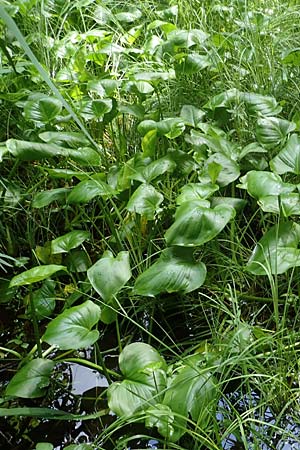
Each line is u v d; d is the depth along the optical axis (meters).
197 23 2.25
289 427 1.15
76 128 1.82
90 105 1.65
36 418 1.23
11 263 1.59
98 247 1.60
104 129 1.86
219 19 2.30
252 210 1.62
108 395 1.09
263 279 1.45
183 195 1.37
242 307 1.43
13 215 1.62
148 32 2.23
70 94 1.87
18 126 1.76
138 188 1.40
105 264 1.21
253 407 1.17
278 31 2.10
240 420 1.07
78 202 1.38
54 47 2.07
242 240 1.58
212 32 2.11
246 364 1.19
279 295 1.42
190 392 1.08
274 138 1.51
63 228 1.68
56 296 1.48
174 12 2.22
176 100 1.89
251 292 1.45
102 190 1.39
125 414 1.06
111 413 1.22
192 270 1.27
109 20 2.31
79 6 2.25
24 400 1.26
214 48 1.94
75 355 1.37
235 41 2.06
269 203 1.31
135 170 1.53
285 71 1.90
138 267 1.42
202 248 1.47
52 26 2.39
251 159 1.57
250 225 1.62
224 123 1.73
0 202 1.62
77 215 1.62
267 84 1.89
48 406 1.25
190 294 1.45
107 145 1.87
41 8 2.20
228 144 1.57
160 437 1.15
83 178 1.49
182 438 1.12
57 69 2.09
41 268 1.15
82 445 1.06
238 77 1.91
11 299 1.50
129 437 1.15
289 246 1.31
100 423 1.21
